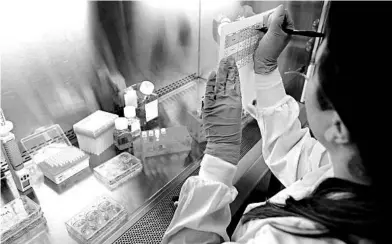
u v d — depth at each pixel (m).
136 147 1.65
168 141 1.61
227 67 1.14
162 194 1.35
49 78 1.51
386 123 0.51
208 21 2.22
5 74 1.33
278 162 1.14
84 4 1.52
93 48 1.66
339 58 0.54
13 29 1.29
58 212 1.26
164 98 2.22
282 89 1.22
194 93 2.29
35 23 1.36
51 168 1.41
